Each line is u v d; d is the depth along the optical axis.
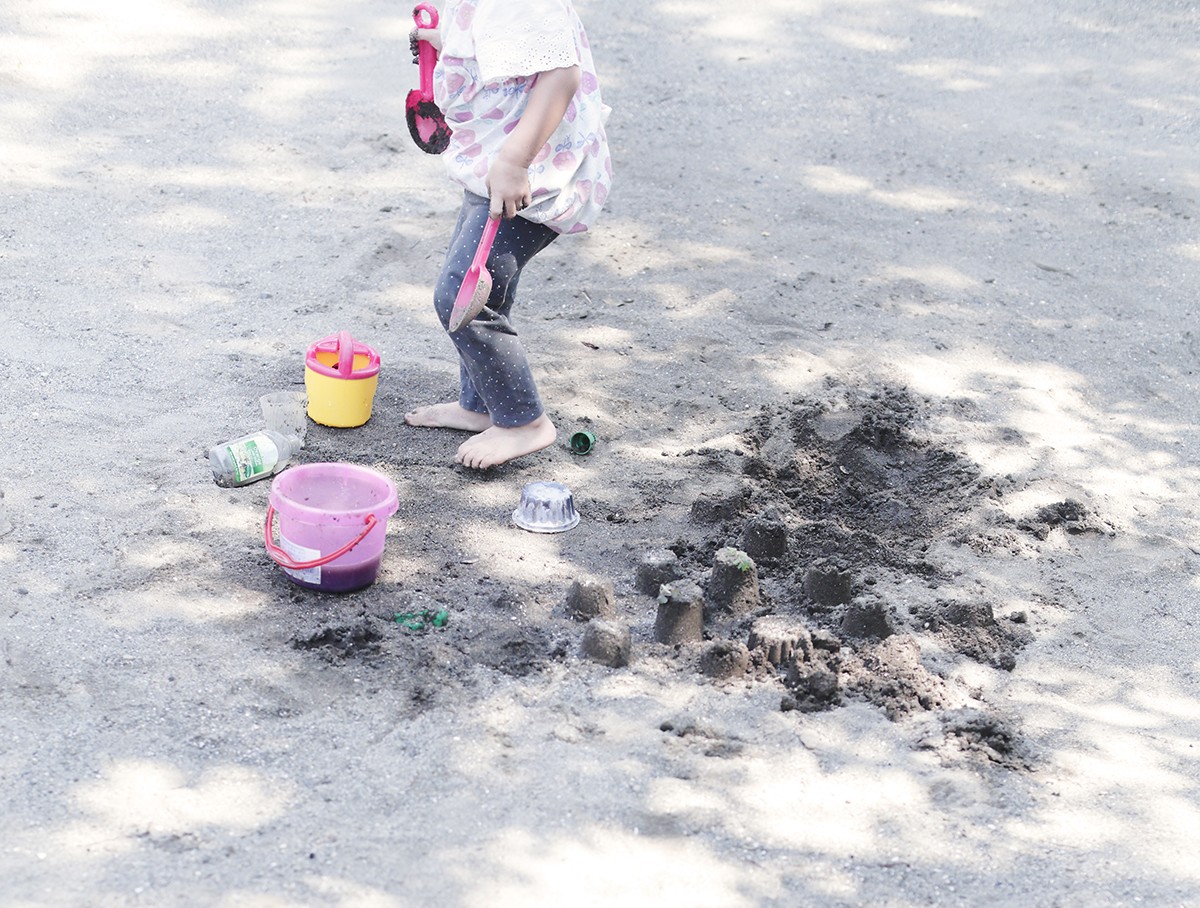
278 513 3.26
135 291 4.08
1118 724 3.13
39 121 4.74
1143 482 3.69
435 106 3.54
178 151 4.68
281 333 3.98
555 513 3.46
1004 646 3.26
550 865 2.86
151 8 5.39
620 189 4.63
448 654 3.16
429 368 3.90
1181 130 5.05
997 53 5.46
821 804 2.96
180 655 3.12
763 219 4.55
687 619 3.21
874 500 3.64
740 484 3.57
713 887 2.85
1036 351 4.09
